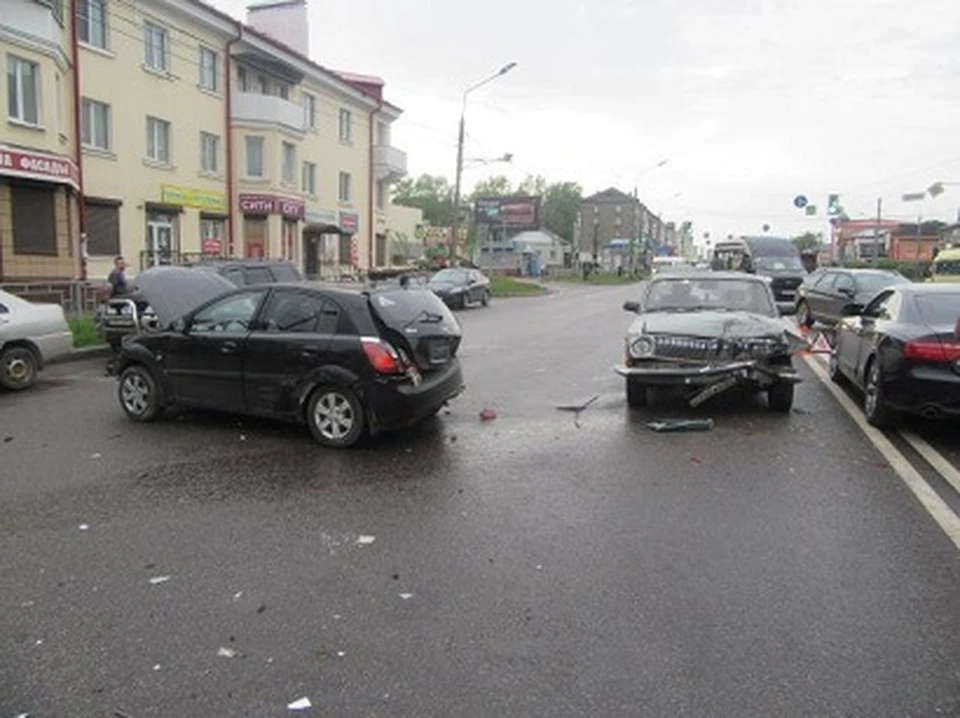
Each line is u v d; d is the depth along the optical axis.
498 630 3.77
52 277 20.81
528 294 40.94
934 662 3.48
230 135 30.30
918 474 6.43
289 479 6.31
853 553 4.73
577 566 4.54
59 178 20.28
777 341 8.53
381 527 5.20
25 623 3.85
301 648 3.60
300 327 7.57
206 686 3.29
